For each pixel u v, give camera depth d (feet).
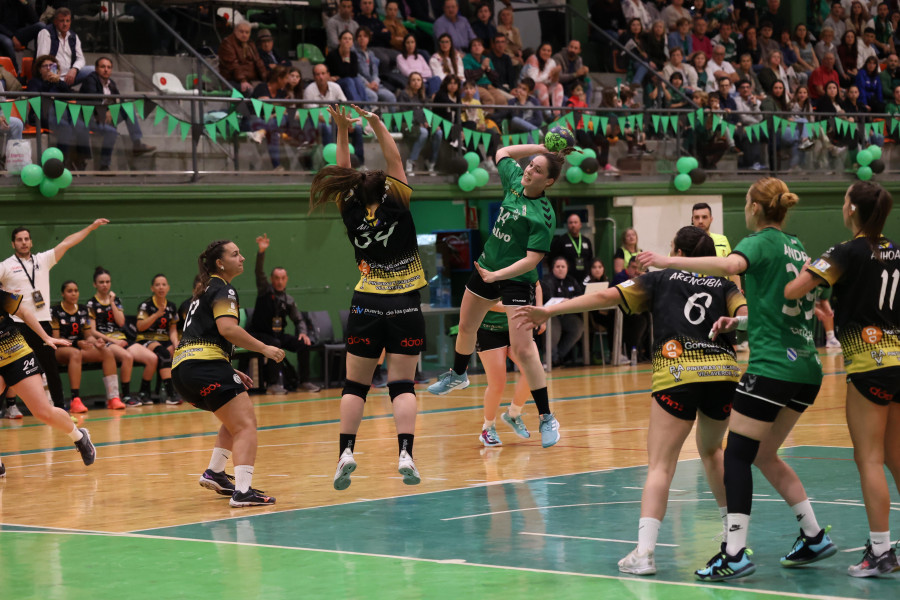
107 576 27.02
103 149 77.30
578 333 92.73
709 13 117.70
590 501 35.63
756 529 30.83
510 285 42.68
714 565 25.12
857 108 116.78
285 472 43.83
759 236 25.67
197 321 36.99
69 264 76.84
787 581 24.94
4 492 40.96
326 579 26.08
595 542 29.50
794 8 123.44
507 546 29.30
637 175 99.35
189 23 93.45
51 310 70.79
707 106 105.50
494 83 98.58
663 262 24.82
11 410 68.44
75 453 51.42
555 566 26.81
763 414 25.35
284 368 81.66
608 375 84.84
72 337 71.26
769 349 25.35
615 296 26.76
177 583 26.07
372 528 32.27
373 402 71.56
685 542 29.37
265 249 79.10
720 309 26.21
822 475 39.34
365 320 34.01
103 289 73.61
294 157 84.58
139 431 59.57
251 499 36.65
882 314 25.63
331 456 48.01
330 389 81.10
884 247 25.75
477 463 45.14
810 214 109.81
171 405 73.61
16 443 56.13
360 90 89.10
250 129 82.53
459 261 99.19
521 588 24.70
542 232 39.68
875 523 25.38
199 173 80.89
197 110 80.48
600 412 61.93
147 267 79.71
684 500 35.42
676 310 26.22
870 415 25.53
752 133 105.81
